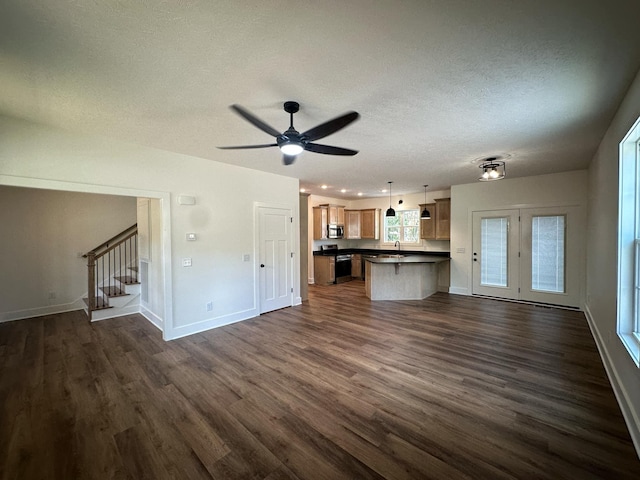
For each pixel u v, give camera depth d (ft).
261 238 16.55
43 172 9.43
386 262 19.27
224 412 7.54
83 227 17.66
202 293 13.85
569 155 13.14
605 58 5.84
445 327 14.07
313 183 20.70
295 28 5.00
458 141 11.10
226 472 5.65
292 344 12.07
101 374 9.60
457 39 5.30
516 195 18.80
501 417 7.23
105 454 6.13
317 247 29.07
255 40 5.32
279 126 9.37
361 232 29.89
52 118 8.84
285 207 17.85
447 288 22.47
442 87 7.07
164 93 7.30
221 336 13.05
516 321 14.90
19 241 15.69
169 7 4.51
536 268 18.29
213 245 14.24
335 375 9.43
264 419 7.25
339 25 4.93
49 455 6.09
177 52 5.67
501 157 13.47
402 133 10.22
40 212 16.30
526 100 7.73
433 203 24.02
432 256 24.47
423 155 13.09
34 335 13.24
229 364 10.28
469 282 20.99
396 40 5.32
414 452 6.11
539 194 17.94
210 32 5.09
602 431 6.69
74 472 5.66
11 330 13.91
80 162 10.16
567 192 17.01
